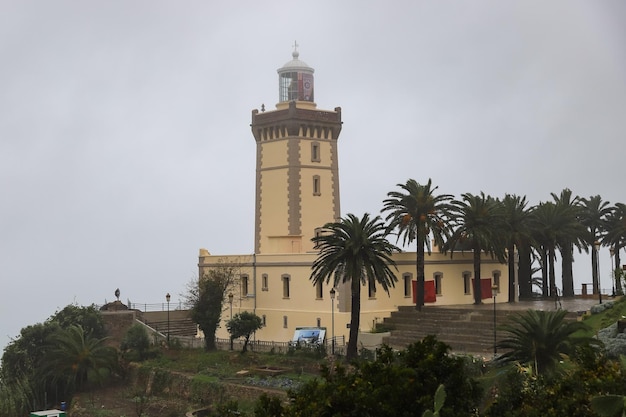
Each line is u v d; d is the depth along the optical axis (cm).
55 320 9775
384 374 3516
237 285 9706
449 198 8625
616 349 5941
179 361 8444
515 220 9544
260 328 8869
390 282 8706
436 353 3588
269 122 10344
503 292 9994
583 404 3662
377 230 7581
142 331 8925
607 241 10988
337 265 7656
